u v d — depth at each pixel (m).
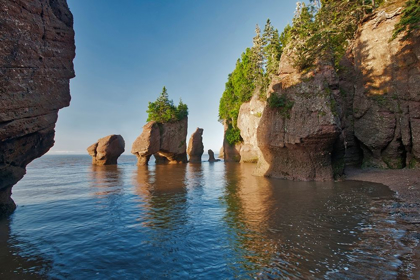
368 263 5.33
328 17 26.61
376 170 20.22
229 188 15.80
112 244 6.73
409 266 5.15
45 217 9.49
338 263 5.37
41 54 8.70
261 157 23.31
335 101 17.86
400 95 19.64
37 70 8.55
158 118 45.06
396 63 20.08
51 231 7.86
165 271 5.23
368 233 7.06
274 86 20.66
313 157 18.06
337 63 24.36
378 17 21.70
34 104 8.41
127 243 6.79
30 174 28.00
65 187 17.31
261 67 44.94
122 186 17.53
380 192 12.89
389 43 20.69
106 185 18.14
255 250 6.16
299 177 18.70
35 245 6.72
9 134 7.83
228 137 52.31
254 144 41.97
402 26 19.44
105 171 31.86
